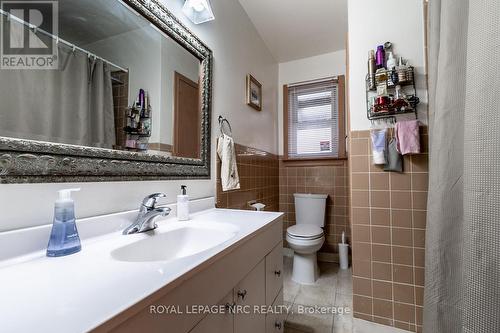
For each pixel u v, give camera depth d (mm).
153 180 1049
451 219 1000
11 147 589
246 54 2094
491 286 637
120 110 922
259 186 2293
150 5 1050
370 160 1568
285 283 2078
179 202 1102
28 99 645
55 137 701
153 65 1087
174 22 1196
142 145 1017
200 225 1035
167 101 1168
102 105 853
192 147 1337
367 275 1544
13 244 581
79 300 406
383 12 1573
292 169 2916
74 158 733
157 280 484
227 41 1761
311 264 2098
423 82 1477
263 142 2463
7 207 594
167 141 1160
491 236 641
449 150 1000
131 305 394
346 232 2633
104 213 836
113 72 899
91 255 641
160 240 889
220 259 677
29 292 437
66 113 736
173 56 1212
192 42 1330
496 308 625
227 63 1756
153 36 1090
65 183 720
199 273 586
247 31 2127
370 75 1537
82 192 768
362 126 1604
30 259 602
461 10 938
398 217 1493
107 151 843
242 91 1998
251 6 2033
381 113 1499
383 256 1516
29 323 341
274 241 1142
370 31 1597
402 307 1461
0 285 466
